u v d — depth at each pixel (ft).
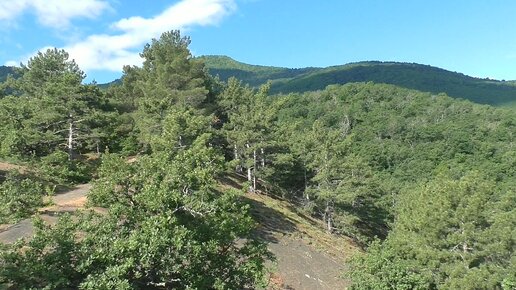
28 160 111.34
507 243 75.46
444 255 78.89
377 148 280.92
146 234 37.06
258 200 137.39
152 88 141.79
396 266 66.59
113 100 150.20
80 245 37.09
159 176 45.34
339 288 90.27
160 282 40.24
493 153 248.32
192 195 44.06
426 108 356.79
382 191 187.62
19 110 125.59
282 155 142.00
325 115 351.05
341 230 142.92
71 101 124.88
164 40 160.04
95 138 138.10
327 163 144.97
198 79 136.87
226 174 150.30
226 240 45.11
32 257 34.99
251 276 45.88
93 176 119.75
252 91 172.14
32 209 63.93
